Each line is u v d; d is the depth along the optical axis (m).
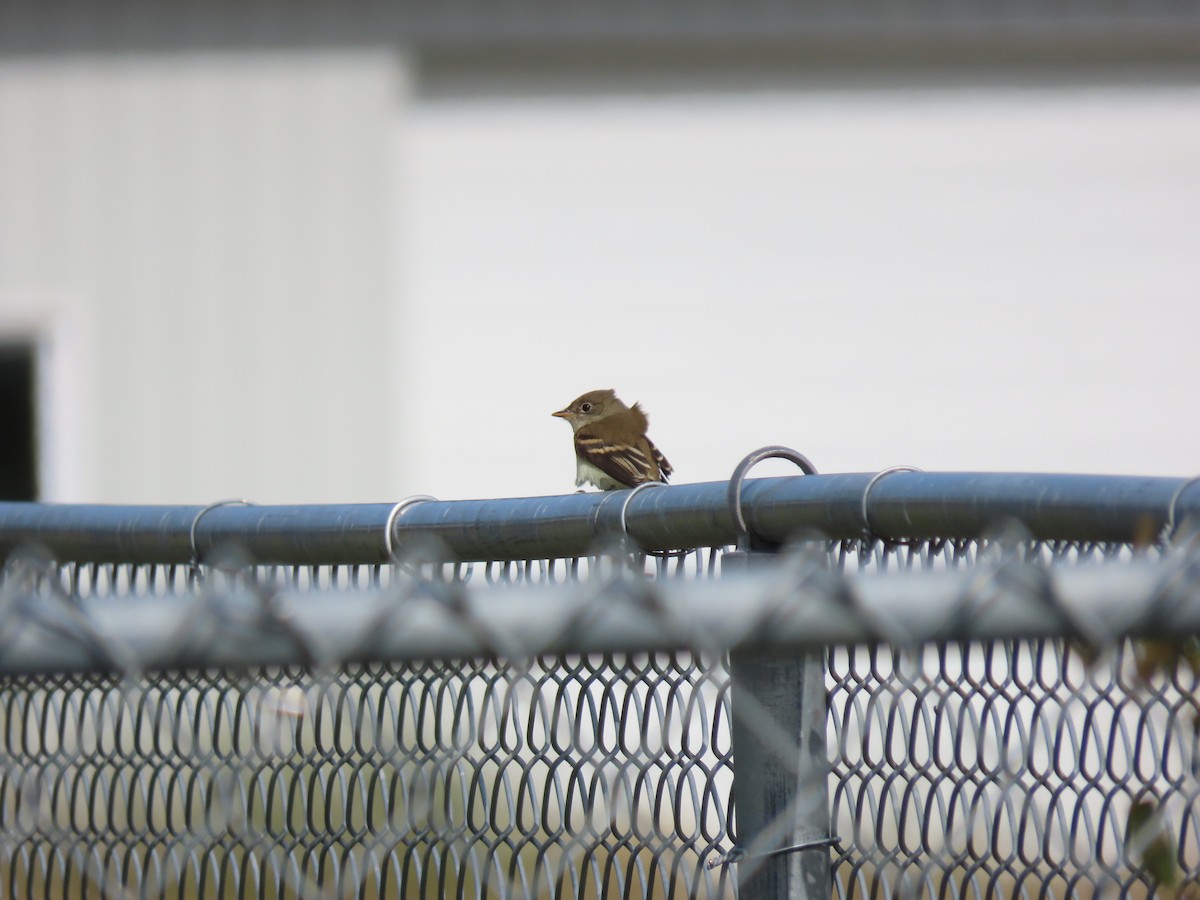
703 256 37.19
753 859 9.06
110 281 35.94
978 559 9.98
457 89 36.88
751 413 37.09
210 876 12.02
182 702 11.20
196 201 36.06
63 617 6.46
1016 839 9.80
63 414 35.69
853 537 9.09
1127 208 37.41
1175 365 37.34
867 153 37.41
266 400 36.09
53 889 12.59
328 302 36.19
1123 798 13.75
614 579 6.52
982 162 37.44
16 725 13.29
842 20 35.75
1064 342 37.31
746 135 37.28
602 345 37.00
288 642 6.48
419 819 10.41
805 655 9.11
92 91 35.88
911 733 9.85
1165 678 9.70
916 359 37.22
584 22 35.84
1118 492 7.97
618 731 9.84
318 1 36.06
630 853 9.66
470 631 6.49
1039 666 10.02
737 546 9.41
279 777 10.58
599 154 37.06
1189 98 37.47
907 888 9.78
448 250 36.72
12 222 35.78
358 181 36.31
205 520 11.24
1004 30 35.75
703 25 35.78
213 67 36.09
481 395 36.59
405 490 36.22
